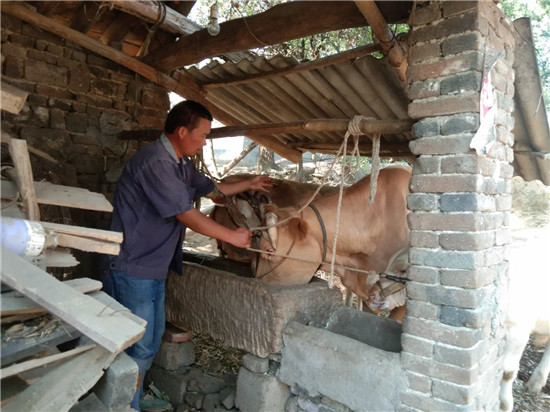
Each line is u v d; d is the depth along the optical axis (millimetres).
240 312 2721
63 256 1744
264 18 2889
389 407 2119
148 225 2551
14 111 1685
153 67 3734
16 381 1473
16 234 1525
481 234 1918
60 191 2074
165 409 3012
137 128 4145
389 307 3162
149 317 2613
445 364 1940
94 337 1401
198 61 3516
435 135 1971
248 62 3297
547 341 3594
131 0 3176
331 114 3863
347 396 2266
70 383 1450
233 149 12844
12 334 1450
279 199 3631
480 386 2014
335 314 2789
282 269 2869
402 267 3178
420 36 2000
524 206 7816
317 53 6715
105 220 3936
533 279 2887
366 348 2229
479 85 1853
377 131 2262
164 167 2479
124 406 1639
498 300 2148
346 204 3164
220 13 6625
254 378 2623
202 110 2598
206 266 3379
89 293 1816
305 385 2445
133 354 2588
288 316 2562
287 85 3529
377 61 2855
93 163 3877
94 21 3387
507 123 2197
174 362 3207
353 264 3305
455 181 1910
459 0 1875
